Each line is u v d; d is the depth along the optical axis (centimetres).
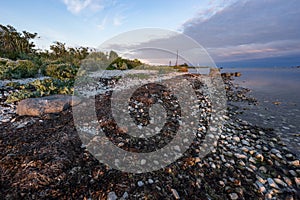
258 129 521
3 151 278
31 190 204
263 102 888
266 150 388
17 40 2122
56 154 276
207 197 239
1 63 1120
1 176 221
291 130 517
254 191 258
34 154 271
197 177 277
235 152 372
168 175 270
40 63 1408
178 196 231
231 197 244
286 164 335
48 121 420
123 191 224
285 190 266
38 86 701
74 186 220
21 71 973
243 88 1353
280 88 1338
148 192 228
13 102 553
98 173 249
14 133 351
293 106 805
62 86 762
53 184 217
